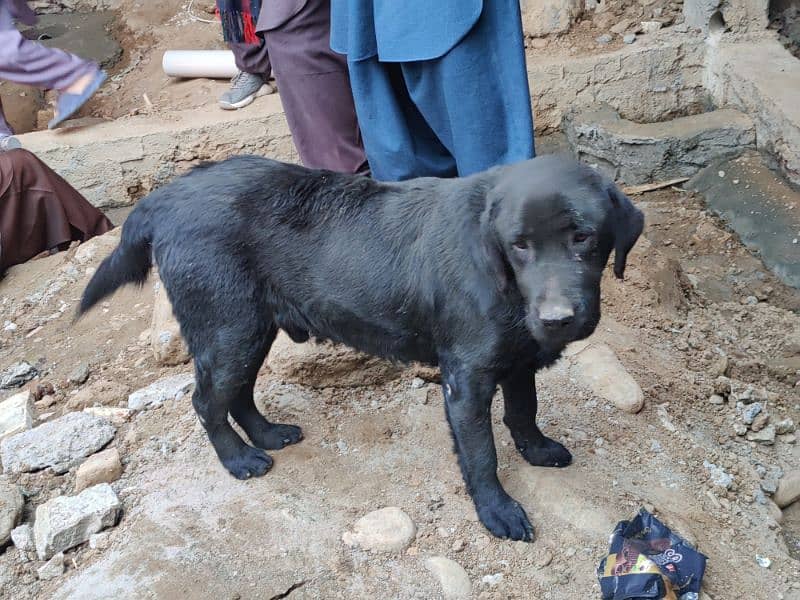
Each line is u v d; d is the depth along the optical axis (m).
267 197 1.14
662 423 1.41
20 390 1.64
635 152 2.47
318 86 1.53
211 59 3.02
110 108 3.16
